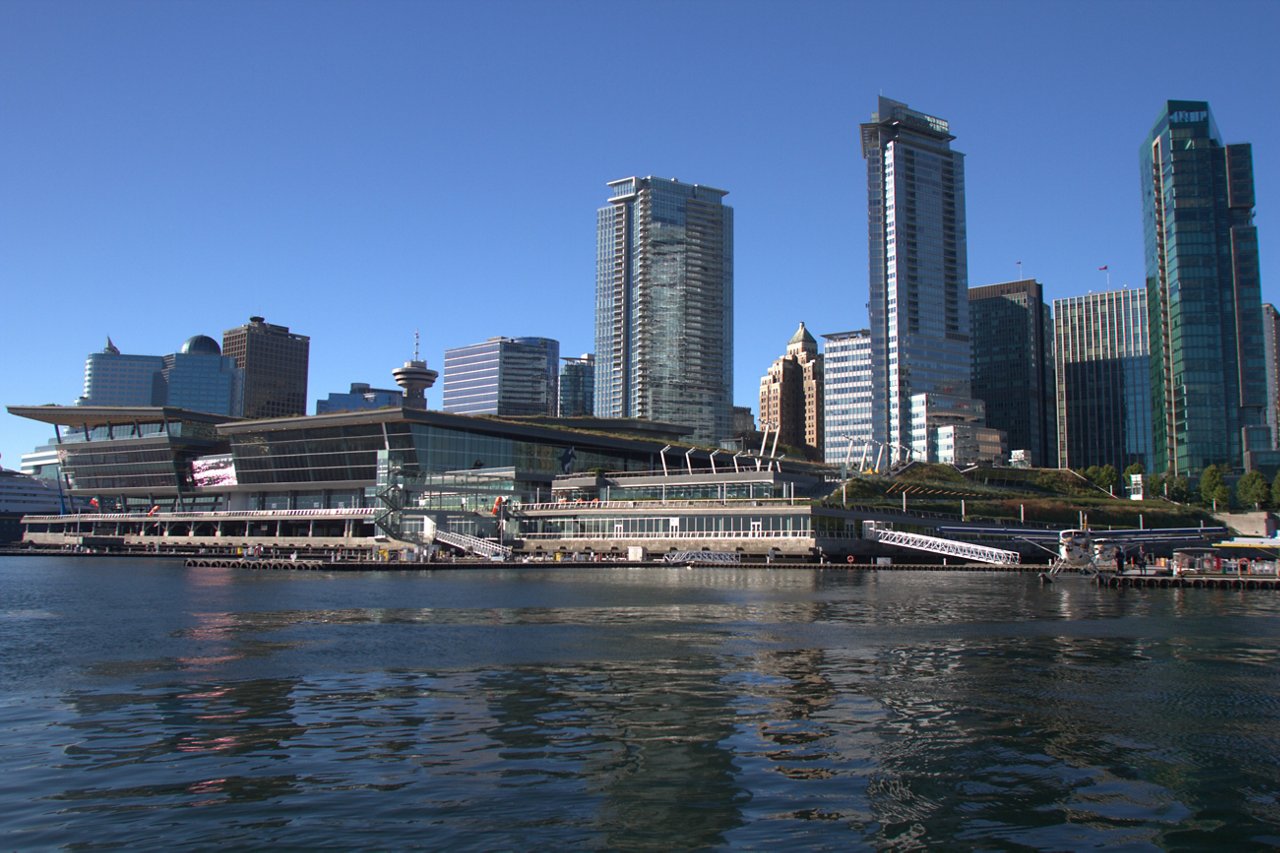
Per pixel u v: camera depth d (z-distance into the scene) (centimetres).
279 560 14625
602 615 6569
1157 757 2734
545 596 8388
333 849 1992
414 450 19538
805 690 3666
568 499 19650
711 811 2233
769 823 2158
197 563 15025
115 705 3359
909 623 6134
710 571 13512
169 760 2628
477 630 5616
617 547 17375
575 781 2448
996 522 19712
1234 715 3272
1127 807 2302
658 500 17900
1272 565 12069
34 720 3116
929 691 3669
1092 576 12031
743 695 3556
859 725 3083
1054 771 2580
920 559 17250
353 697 3500
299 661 4381
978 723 3125
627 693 3588
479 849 1994
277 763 2602
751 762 2636
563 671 4094
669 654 4619
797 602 7812
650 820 2169
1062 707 3388
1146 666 4341
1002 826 2166
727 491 18012
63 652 4681
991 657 4600
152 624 5950
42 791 2356
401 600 7894
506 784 2422
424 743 2814
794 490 17862
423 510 18225
